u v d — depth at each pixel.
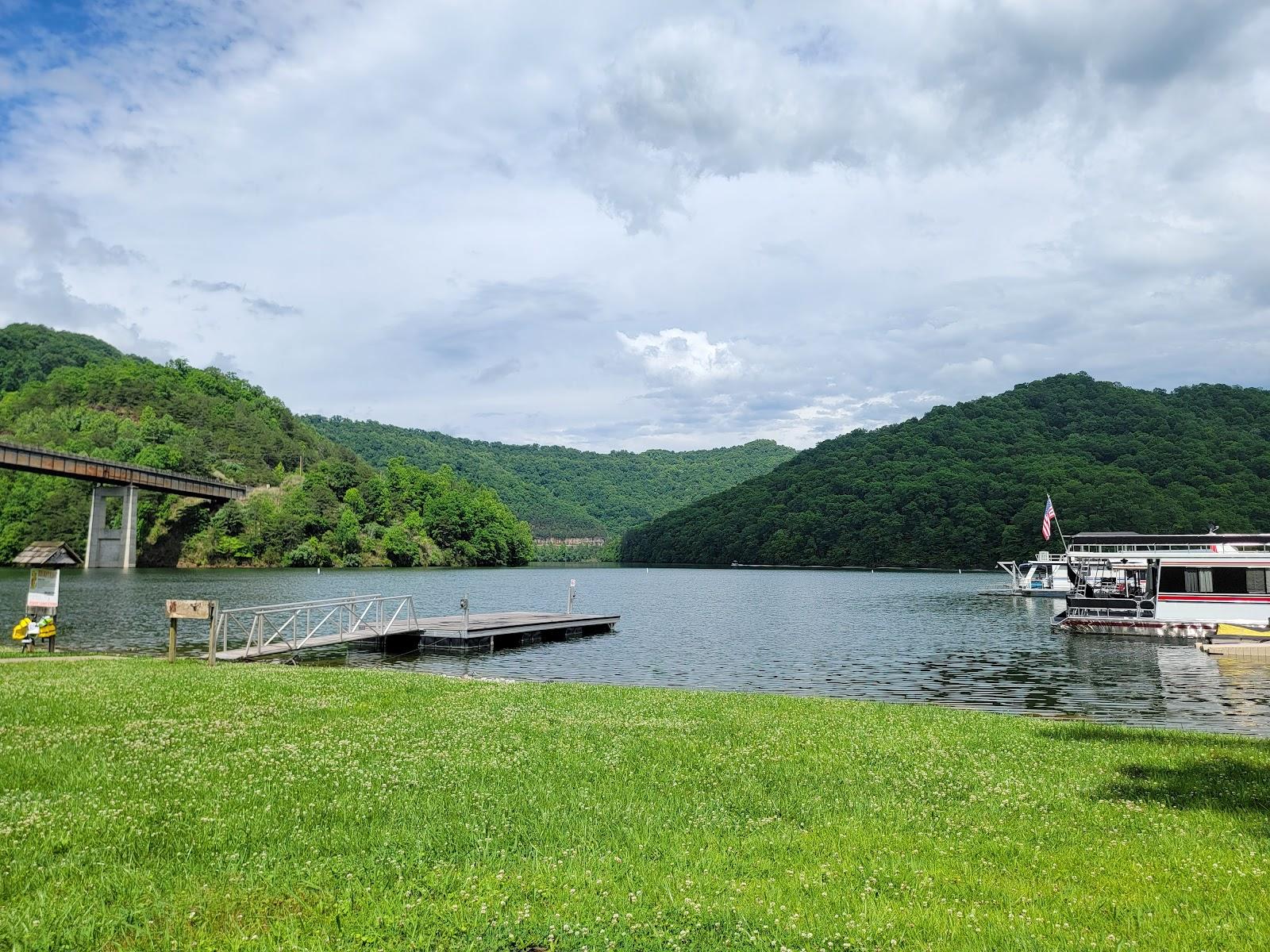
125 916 6.83
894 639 51.62
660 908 7.18
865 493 192.88
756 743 14.66
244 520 175.75
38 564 152.12
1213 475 156.00
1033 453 188.88
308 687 20.27
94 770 11.15
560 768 12.24
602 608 78.81
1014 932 6.72
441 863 8.16
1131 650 45.34
